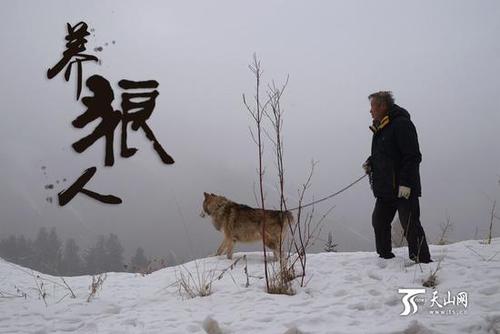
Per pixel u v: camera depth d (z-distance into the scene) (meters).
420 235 4.77
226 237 6.71
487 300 3.45
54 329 3.58
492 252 5.27
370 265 5.00
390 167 4.85
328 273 4.84
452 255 5.16
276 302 3.85
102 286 5.63
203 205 7.24
